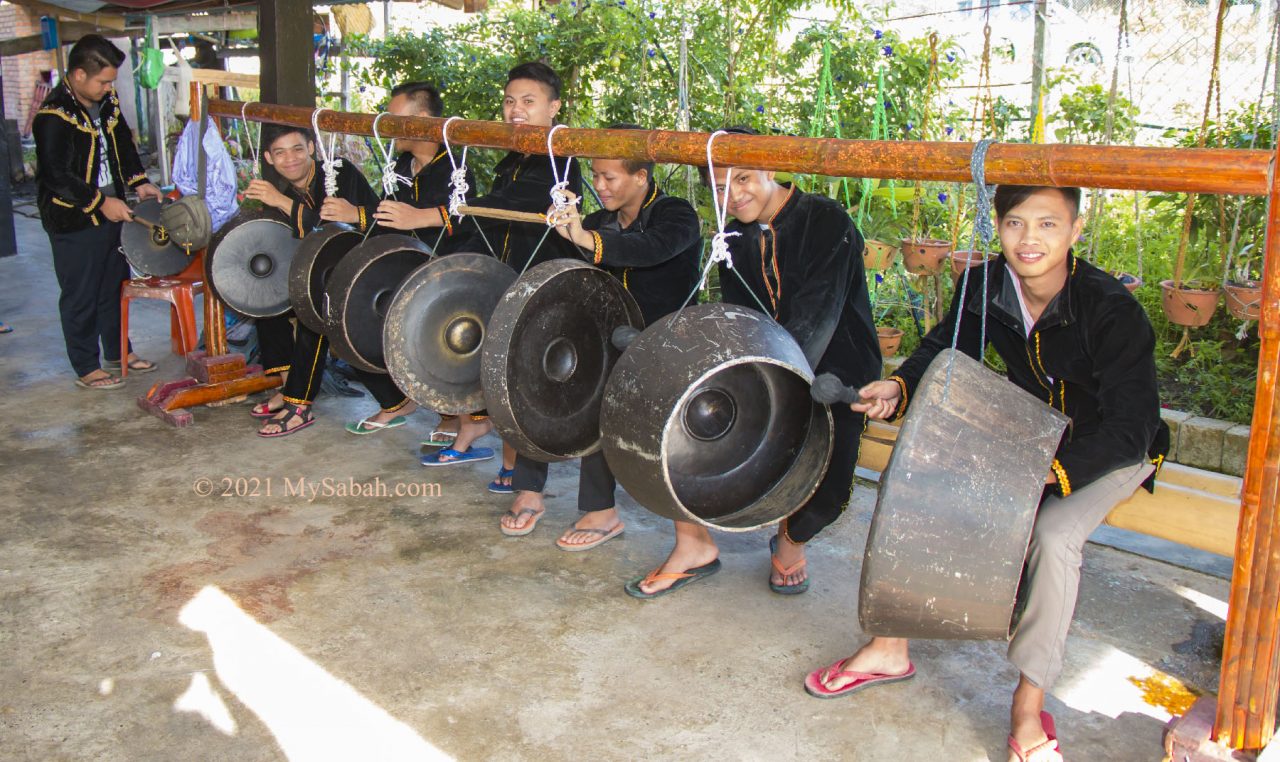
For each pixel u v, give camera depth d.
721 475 2.40
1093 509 2.20
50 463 4.14
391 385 4.47
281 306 4.41
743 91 5.70
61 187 4.74
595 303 2.73
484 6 6.44
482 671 2.72
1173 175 1.85
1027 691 2.31
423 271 2.87
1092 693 2.62
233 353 5.02
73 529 3.54
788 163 2.24
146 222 4.79
